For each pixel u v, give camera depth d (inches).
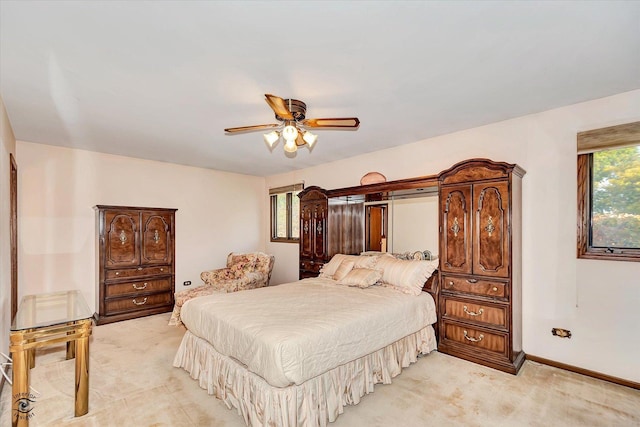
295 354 76.0
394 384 103.0
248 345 82.5
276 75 87.3
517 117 123.3
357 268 148.8
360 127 133.5
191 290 167.0
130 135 144.6
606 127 104.8
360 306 106.2
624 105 101.7
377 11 60.9
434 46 73.5
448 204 127.7
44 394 96.7
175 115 118.2
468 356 119.5
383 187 153.2
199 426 81.7
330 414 84.4
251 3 58.1
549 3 59.1
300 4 58.5
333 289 132.9
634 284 100.0
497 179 114.1
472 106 111.7
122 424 82.3
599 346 105.7
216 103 106.9
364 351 94.4
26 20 63.0
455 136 141.1
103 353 128.0
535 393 96.2
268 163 206.4
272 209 252.2
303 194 197.9
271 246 251.0
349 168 190.4
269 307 104.7
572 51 76.2
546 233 117.3
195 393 98.3
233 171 235.6
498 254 113.2
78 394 85.6
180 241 210.8
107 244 168.4
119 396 95.9
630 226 103.0
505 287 111.2
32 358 114.6
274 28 66.1
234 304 108.5
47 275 162.2
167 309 189.5
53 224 164.4
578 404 90.2
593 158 110.0
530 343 120.1
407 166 159.6
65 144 160.9
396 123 128.7
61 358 124.0
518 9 60.8
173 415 86.5
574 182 111.8
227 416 86.4
